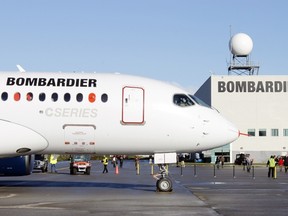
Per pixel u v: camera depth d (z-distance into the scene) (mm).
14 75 27859
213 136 27875
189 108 27969
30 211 19438
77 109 27125
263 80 108938
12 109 26891
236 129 28547
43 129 26984
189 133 27734
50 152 28422
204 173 59594
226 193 28391
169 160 28422
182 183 38562
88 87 27531
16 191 28984
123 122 27344
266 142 108000
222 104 109375
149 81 28438
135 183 37938
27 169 31969
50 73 28266
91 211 19547
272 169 49969
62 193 27609
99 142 27562
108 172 61781
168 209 20312
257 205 21953
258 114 108688
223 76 109750
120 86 27797
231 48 118562
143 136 27625
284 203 22875
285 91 108438
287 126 108000
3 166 31516
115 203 22406
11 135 26641
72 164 54531
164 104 27750
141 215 18516
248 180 43719
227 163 106188
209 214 18875
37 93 27172
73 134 27109
